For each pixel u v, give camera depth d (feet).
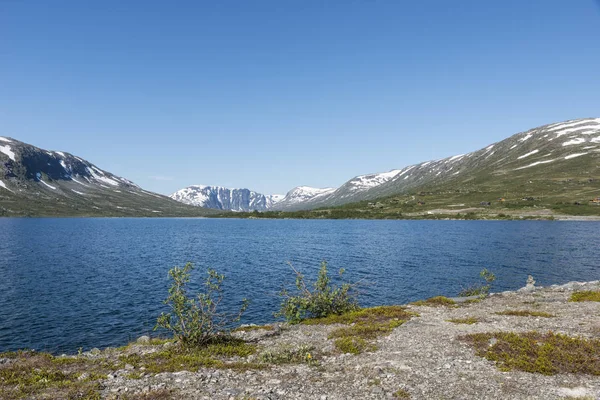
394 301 132.87
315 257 254.47
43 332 99.04
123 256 260.83
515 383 41.45
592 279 170.71
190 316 64.69
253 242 373.20
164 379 45.55
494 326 67.87
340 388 41.70
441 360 50.39
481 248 289.53
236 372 47.93
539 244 310.24
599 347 50.29
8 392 40.83
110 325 104.99
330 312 89.51
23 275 181.98
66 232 500.74
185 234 493.36
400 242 347.56
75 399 38.68
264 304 128.77
